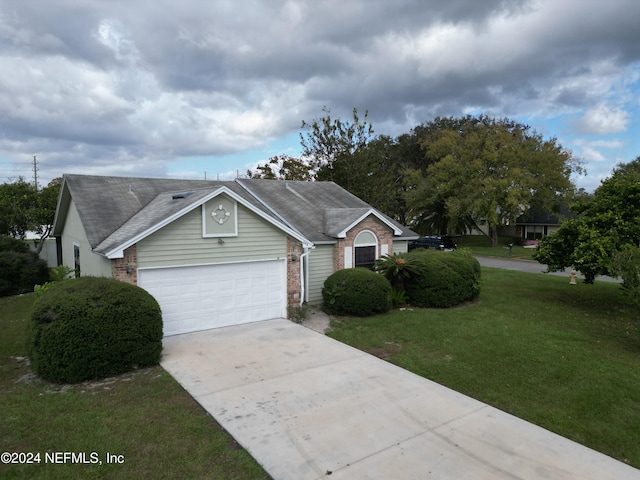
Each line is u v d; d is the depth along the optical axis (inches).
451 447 214.2
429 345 381.7
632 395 278.8
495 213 1325.0
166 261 398.0
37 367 291.1
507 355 354.6
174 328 408.8
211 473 189.0
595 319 480.1
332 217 622.2
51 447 207.6
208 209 419.5
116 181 595.2
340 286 492.1
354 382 297.3
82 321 290.5
